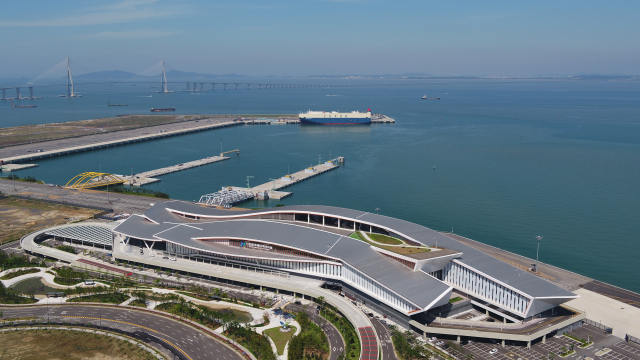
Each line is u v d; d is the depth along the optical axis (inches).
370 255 7731.3
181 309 7180.1
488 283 6983.3
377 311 7194.9
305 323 6820.9
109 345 6304.1
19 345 6274.6
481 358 5999.0
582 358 5959.6
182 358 6013.8
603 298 7509.8
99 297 7637.8
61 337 6491.1
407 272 7224.4
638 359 5930.1
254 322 6894.7
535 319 6624.0
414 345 6245.1
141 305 7401.6
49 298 7647.6
